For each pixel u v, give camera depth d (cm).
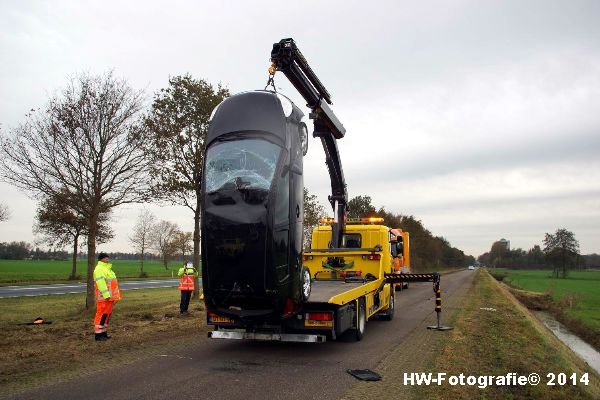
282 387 649
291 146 807
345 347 950
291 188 789
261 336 815
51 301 1816
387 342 1007
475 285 3344
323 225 1599
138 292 2411
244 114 808
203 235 755
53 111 1267
